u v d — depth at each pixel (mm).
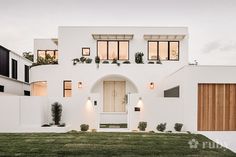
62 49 20438
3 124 14281
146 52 20641
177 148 10273
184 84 14203
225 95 13984
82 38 20547
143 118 15297
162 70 19594
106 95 20266
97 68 19234
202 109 13922
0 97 14305
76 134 13297
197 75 13922
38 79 19734
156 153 9500
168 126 15078
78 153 9398
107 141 11500
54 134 13281
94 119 15609
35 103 14406
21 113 14398
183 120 14461
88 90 19188
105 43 20734
